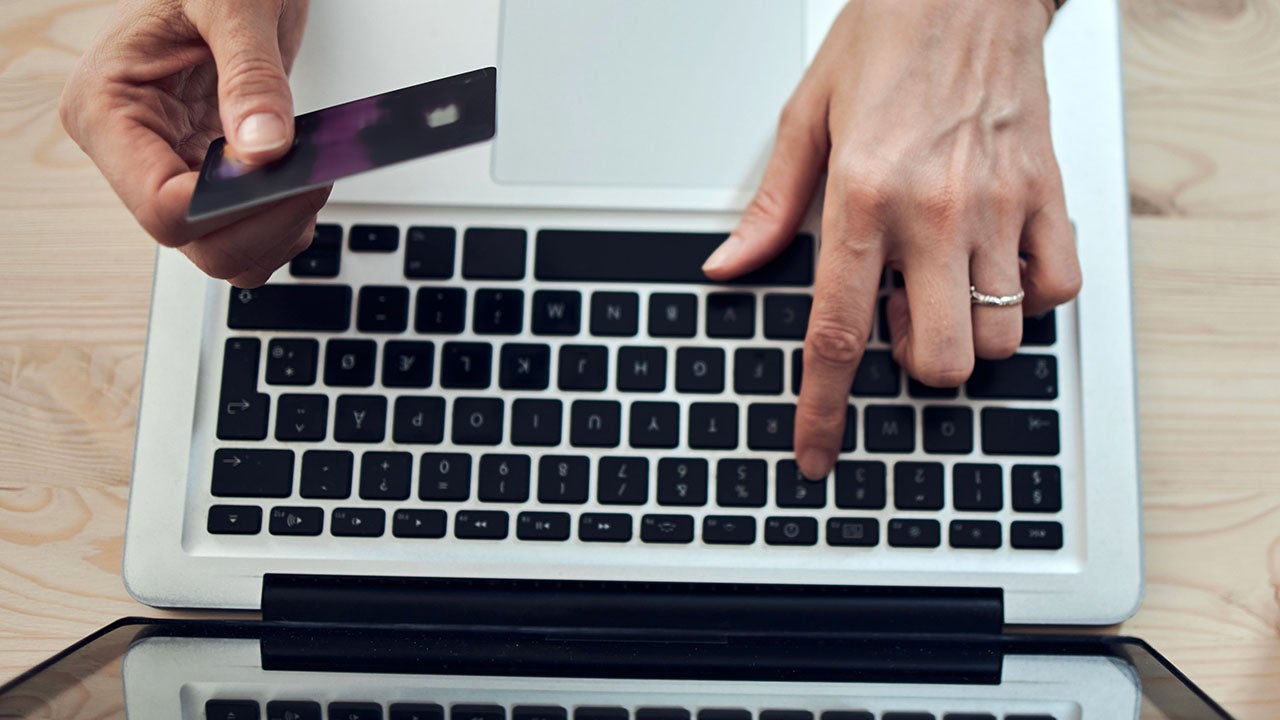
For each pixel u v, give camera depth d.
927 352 0.46
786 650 0.46
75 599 0.50
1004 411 0.48
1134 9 0.57
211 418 0.48
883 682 0.43
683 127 0.51
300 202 0.42
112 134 0.43
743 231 0.49
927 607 0.47
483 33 0.52
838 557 0.48
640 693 0.42
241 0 0.42
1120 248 0.50
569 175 0.50
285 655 0.44
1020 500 0.48
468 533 0.47
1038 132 0.48
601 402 0.48
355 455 0.48
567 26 0.52
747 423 0.48
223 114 0.40
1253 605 0.50
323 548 0.47
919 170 0.46
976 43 0.48
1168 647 0.50
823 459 0.48
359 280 0.49
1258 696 0.49
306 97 0.51
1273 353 0.53
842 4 0.52
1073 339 0.49
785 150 0.49
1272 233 0.55
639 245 0.50
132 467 0.49
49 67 0.56
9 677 0.49
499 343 0.49
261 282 0.47
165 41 0.45
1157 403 0.53
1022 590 0.47
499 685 0.42
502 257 0.49
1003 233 0.47
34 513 0.52
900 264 0.47
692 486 0.48
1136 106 0.56
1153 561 0.51
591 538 0.47
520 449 0.48
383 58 0.52
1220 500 0.52
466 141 0.38
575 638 0.47
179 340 0.49
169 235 0.42
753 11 0.52
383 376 0.48
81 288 0.54
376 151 0.38
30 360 0.53
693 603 0.47
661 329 0.49
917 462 0.48
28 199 0.55
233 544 0.48
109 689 0.40
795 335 0.49
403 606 0.47
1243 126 0.56
